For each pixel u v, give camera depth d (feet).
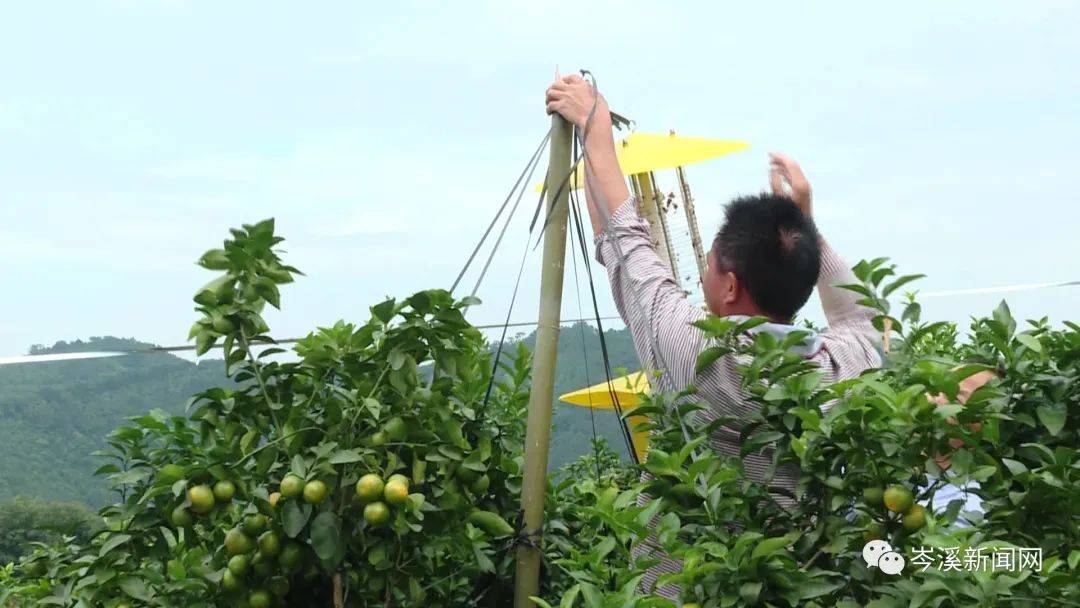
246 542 10.10
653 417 11.00
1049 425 9.29
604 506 9.04
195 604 10.74
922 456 9.02
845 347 12.03
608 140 12.09
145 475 11.37
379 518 9.80
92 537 11.51
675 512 9.42
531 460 11.26
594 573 9.05
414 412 10.49
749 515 9.76
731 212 11.93
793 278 11.49
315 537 9.77
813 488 9.57
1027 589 7.95
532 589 11.09
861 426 9.13
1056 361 10.03
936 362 9.21
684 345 10.99
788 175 13.75
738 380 10.52
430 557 10.90
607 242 12.00
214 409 10.66
